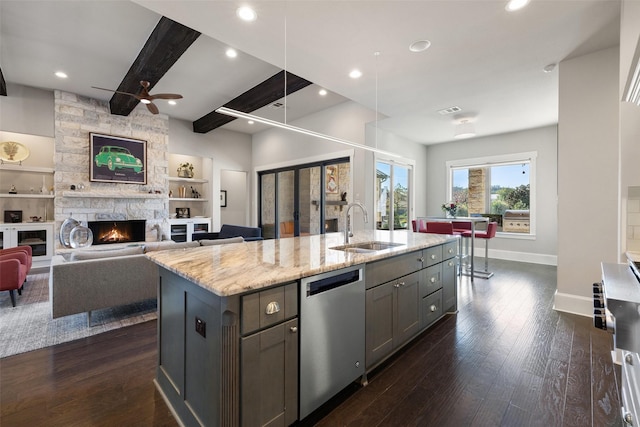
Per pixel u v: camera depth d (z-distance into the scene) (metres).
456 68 3.36
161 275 1.95
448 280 3.18
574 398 1.85
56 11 3.09
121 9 3.06
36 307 3.46
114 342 2.64
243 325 1.33
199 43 3.64
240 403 1.34
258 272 1.55
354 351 1.91
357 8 2.35
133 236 6.30
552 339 2.65
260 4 2.30
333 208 6.12
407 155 6.91
